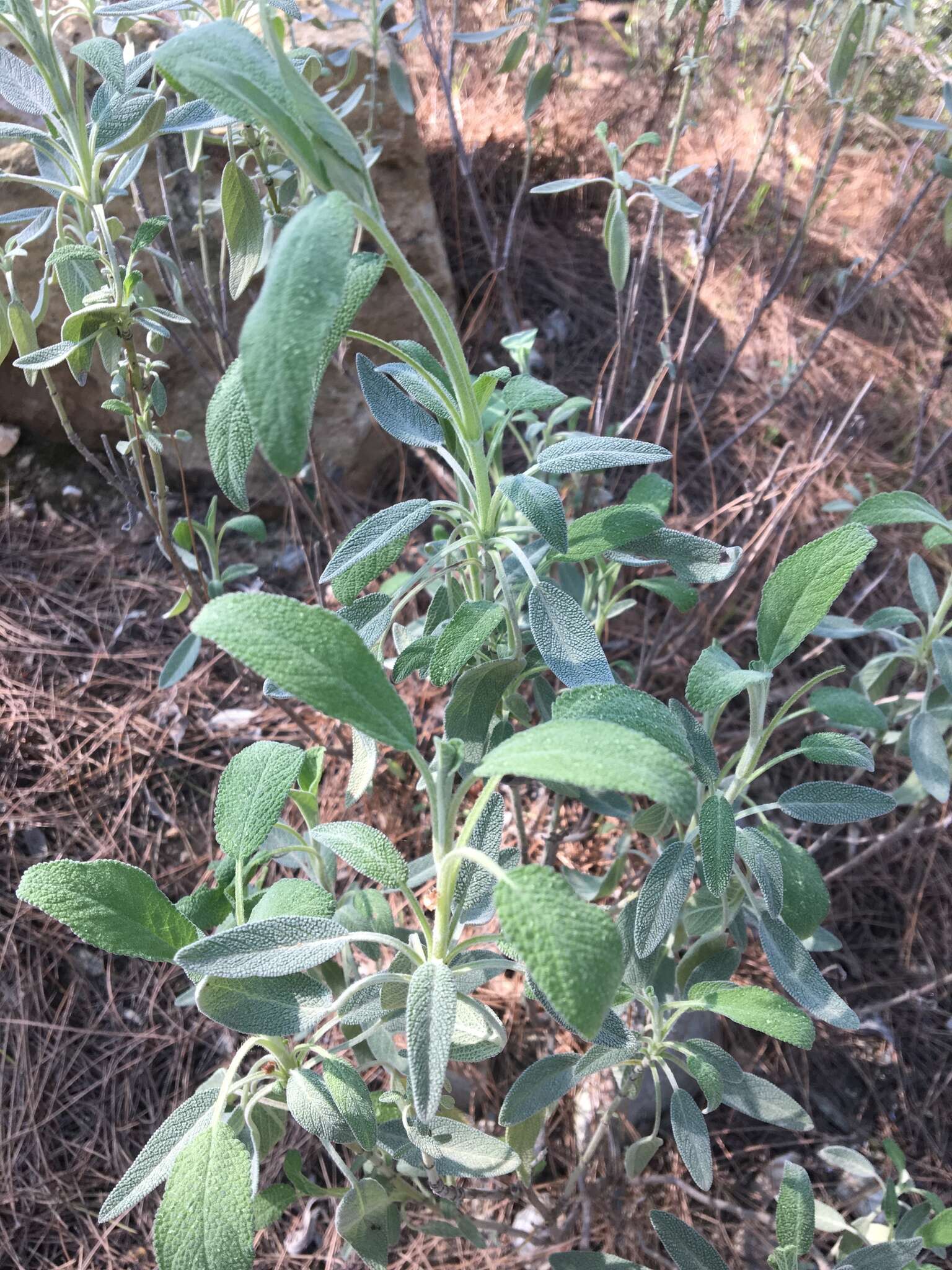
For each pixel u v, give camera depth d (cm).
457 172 384
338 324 91
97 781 252
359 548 125
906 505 157
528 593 152
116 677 270
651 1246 193
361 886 232
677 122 224
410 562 302
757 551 247
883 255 288
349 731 258
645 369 356
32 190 263
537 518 123
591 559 213
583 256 393
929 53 316
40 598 286
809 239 416
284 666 80
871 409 366
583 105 430
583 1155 196
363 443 320
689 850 126
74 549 298
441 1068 88
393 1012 134
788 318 390
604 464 130
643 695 100
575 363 359
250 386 71
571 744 80
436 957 105
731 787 149
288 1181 198
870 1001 240
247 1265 92
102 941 106
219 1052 220
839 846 265
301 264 72
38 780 249
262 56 88
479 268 374
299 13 161
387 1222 139
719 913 162
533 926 75
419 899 224
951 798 260
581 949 74
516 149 396
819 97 439
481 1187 189
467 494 155
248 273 146
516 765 80
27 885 105
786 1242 136
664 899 123
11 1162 203
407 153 299
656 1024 144
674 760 79
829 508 277
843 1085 226
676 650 268
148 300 162
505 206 395
